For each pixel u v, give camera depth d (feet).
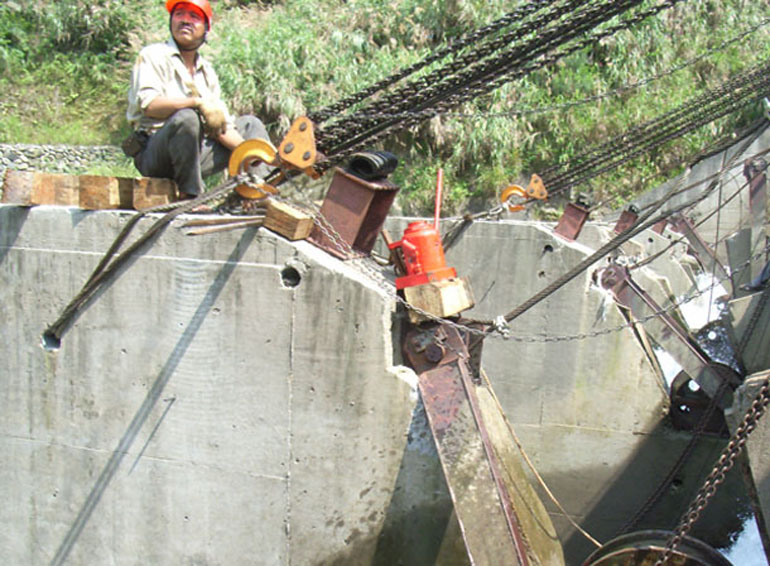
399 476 18.69
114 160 59.36
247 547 19.74
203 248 19.01
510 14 18.03
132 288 19.48
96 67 64.39
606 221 58.23
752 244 42.42
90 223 19.58
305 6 71.00
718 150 45.93
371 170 19.71
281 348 18.89
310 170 19.98
